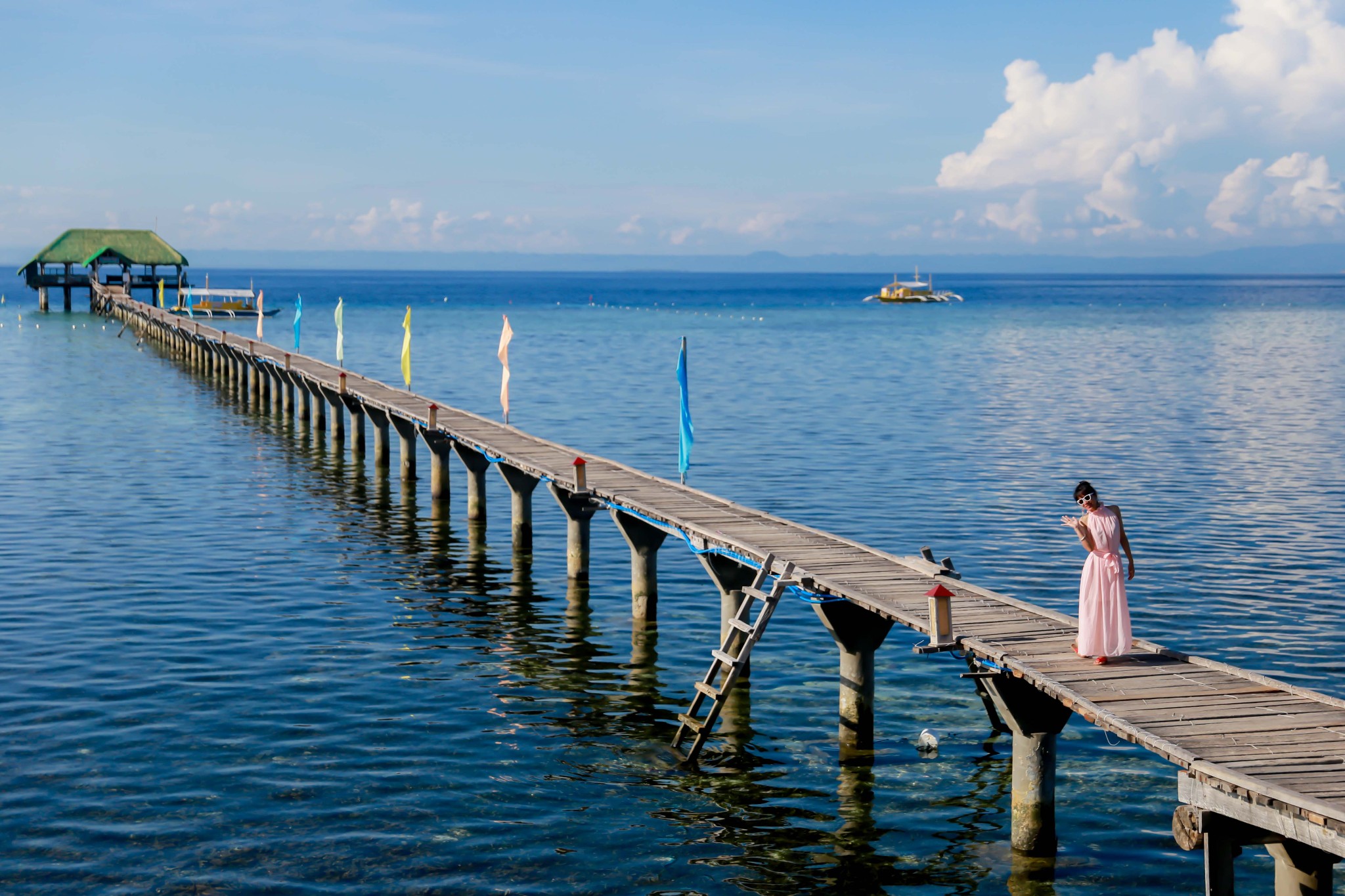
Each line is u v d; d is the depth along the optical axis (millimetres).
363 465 40469
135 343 90750
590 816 14336
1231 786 10148
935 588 14969
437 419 33625
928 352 90188
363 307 173500
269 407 55031
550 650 20797
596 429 46594
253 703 17812
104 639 20672
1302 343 100188
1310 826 9445
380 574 25828
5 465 38781
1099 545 13586
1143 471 38062
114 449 42594
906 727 17281
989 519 30672
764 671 19719
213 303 136125
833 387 63469
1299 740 11219
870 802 14812
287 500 33938
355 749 16188
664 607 23609
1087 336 110688
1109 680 12992
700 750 16328
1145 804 14656
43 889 12352
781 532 20266
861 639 16359
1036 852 13375
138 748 16016
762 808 14617
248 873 12773
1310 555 26781
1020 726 13398
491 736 16812
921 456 40938
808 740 16797
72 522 30250
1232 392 61344
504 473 27938
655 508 22000
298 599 23688
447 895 12430
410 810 14359
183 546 27906
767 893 12602
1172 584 24375
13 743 16062
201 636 21047
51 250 128375
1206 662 13578
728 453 41188
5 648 20078
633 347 93812
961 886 12766
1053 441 44281
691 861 13258
